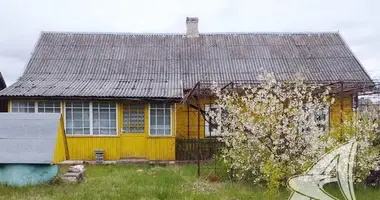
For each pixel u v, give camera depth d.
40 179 10.02
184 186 9.78
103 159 14.51
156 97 14.35
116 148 14.73
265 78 10.40
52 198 8.31
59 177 10.04
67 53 18.23
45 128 10.44
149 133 14.71
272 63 17.75
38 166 10.03
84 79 16.52
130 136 14.78
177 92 14.91
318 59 18.02
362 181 9.69
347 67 17.39
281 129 9.31
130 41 19.41
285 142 9.34
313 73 16.97
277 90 9.77
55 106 14.66
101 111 14.77
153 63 17.83
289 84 10.11
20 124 10.52
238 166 10.02
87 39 19.36
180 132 16.27
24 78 16.28
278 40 19.52
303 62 17.81
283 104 9.69
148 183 10.09
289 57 18.17
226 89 12.66
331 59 18.00
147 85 15.86
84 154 14.66
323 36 19.81
